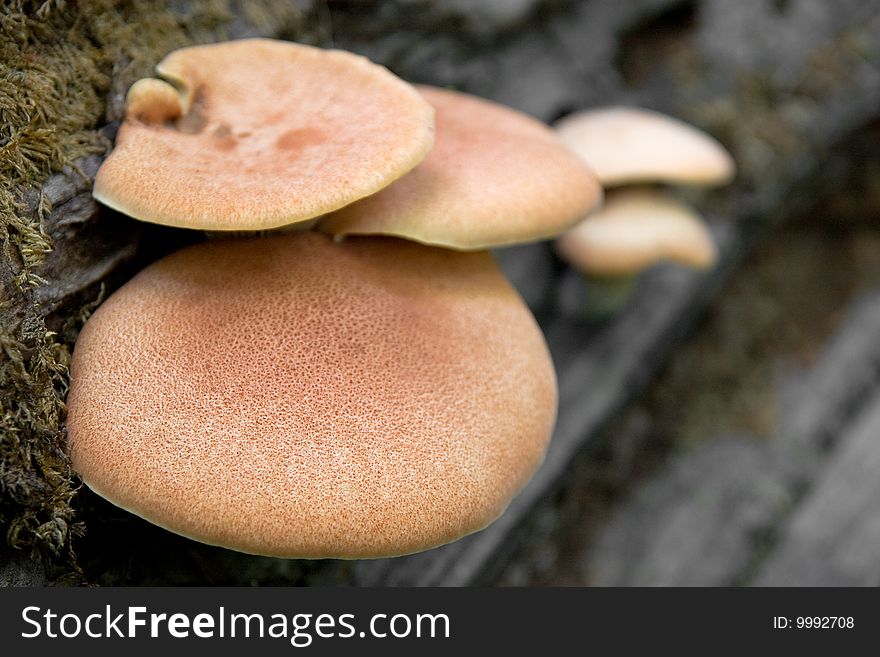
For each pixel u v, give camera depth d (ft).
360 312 1.14
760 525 1.70
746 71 1.76
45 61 1.14
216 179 1.11
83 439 1.09
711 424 1.88
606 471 1.73
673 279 1.72
